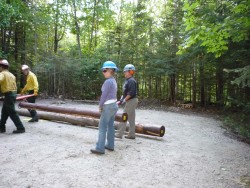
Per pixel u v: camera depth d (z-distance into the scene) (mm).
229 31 5641
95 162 4543
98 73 16625
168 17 15133
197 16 5875
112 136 5234
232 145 6414
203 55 12945
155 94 17094
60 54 19031
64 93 17594
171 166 4574
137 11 16875
